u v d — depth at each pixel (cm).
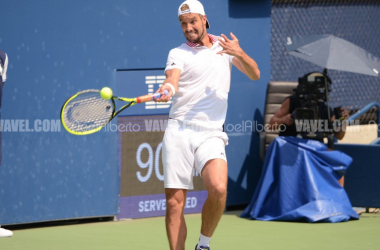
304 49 1428
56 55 1311
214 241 1188
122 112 1394
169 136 945
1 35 1249
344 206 1385
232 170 1552
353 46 1440
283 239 1202
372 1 1941
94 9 1348
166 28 1440
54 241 1186
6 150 1269
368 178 1468
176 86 906
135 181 1427
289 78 1797
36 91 1293
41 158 1308
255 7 1566
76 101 909
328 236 1227
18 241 1185
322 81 1423
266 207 1427
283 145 1418
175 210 935
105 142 1379
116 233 1269
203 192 1514
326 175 1397
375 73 1377
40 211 1312
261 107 1590
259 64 1579
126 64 1393
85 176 1359
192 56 938
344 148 1495
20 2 1265
